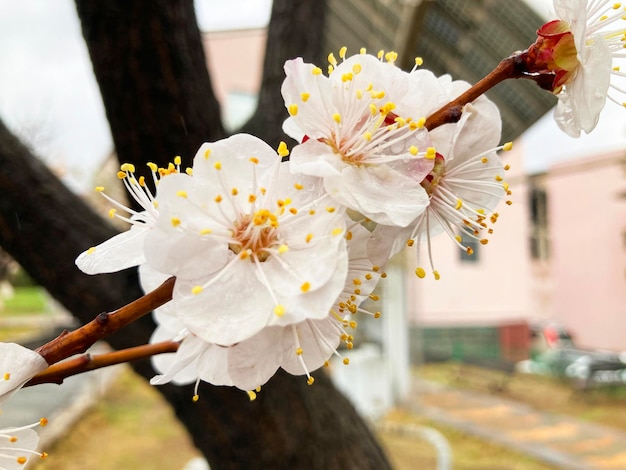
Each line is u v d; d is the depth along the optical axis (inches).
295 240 2.7
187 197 2.6
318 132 2.9
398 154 2.9
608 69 2.8
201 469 16.2
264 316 2.5
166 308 3.0
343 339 3.1
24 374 2.7
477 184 3.3
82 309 6.2
